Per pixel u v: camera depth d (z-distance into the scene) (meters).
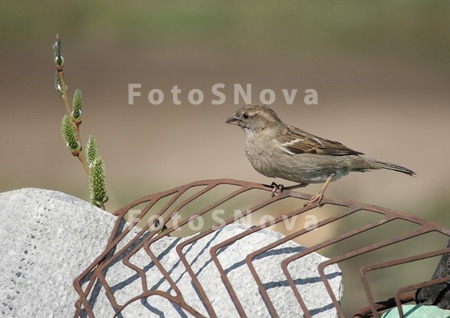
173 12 31.62
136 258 6.37
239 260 6.28
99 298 6.19
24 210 6.28
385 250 11.88
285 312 6.12
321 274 5.83
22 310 5.96
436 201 14.71
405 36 29.97
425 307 6.07
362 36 30.56
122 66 27.22
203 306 6.12
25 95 23.33
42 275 6.08
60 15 31.59
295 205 13.41
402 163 17.34
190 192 14.63
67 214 6.30
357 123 20.48
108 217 6.40
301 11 31.62
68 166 17.16
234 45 29.69
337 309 5.76
